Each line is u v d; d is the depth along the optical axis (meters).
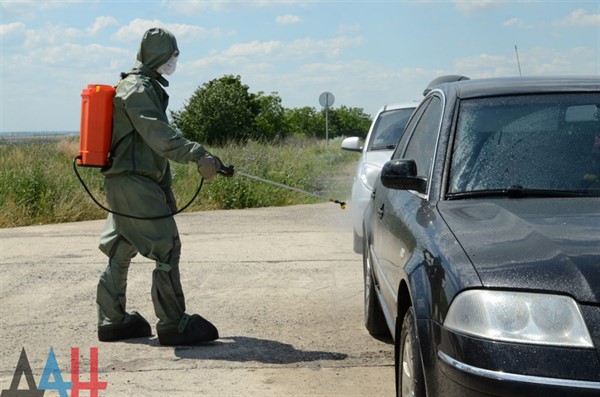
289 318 7.95
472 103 5.38
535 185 4.79
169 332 7.02
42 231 14.43
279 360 6.58
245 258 11.14
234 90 46.84
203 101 45.75
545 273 3.71
